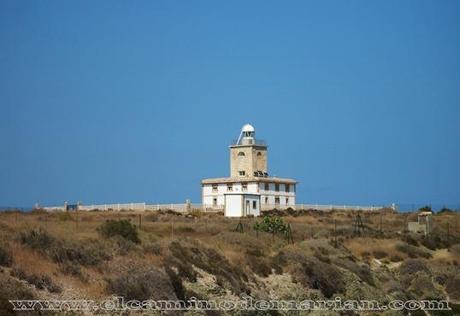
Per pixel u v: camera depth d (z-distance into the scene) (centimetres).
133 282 16300
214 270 19462
